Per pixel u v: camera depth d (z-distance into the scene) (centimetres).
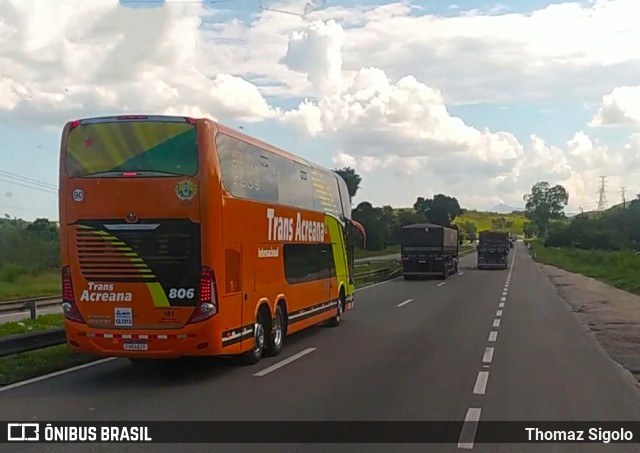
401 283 3856
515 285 3634
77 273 1116
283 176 1443
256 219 1274
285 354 1380
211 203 1096
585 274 4747
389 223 10012
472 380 1102
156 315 1098
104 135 1114
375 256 8156
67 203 1119
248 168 1247
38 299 2986
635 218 9619
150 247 1098
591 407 923
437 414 877
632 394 1008
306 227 1597
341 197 1966
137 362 1286
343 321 1980
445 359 1310
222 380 1106
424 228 4169
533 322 1950
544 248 11444
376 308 2370
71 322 1117
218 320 1104
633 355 1373
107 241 1105
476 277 4438
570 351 1420
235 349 1166
